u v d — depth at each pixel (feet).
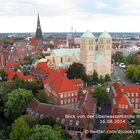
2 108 512.63
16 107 482.28
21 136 360.69
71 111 438.40
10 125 472.44
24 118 408.46
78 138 416.67
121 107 492.13
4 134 436.76
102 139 374.63
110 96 599.57
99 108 548.31
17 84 586.45
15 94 495.82
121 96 513.04
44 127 364.79
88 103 494.59
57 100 579.48
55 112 447.01
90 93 573.74
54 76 655.76
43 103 478.18
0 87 576.61
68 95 593.42
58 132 364.99
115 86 611.06
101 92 570.46
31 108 478.18
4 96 530.27
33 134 346.33
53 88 604.49
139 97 565.53
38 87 616.39
